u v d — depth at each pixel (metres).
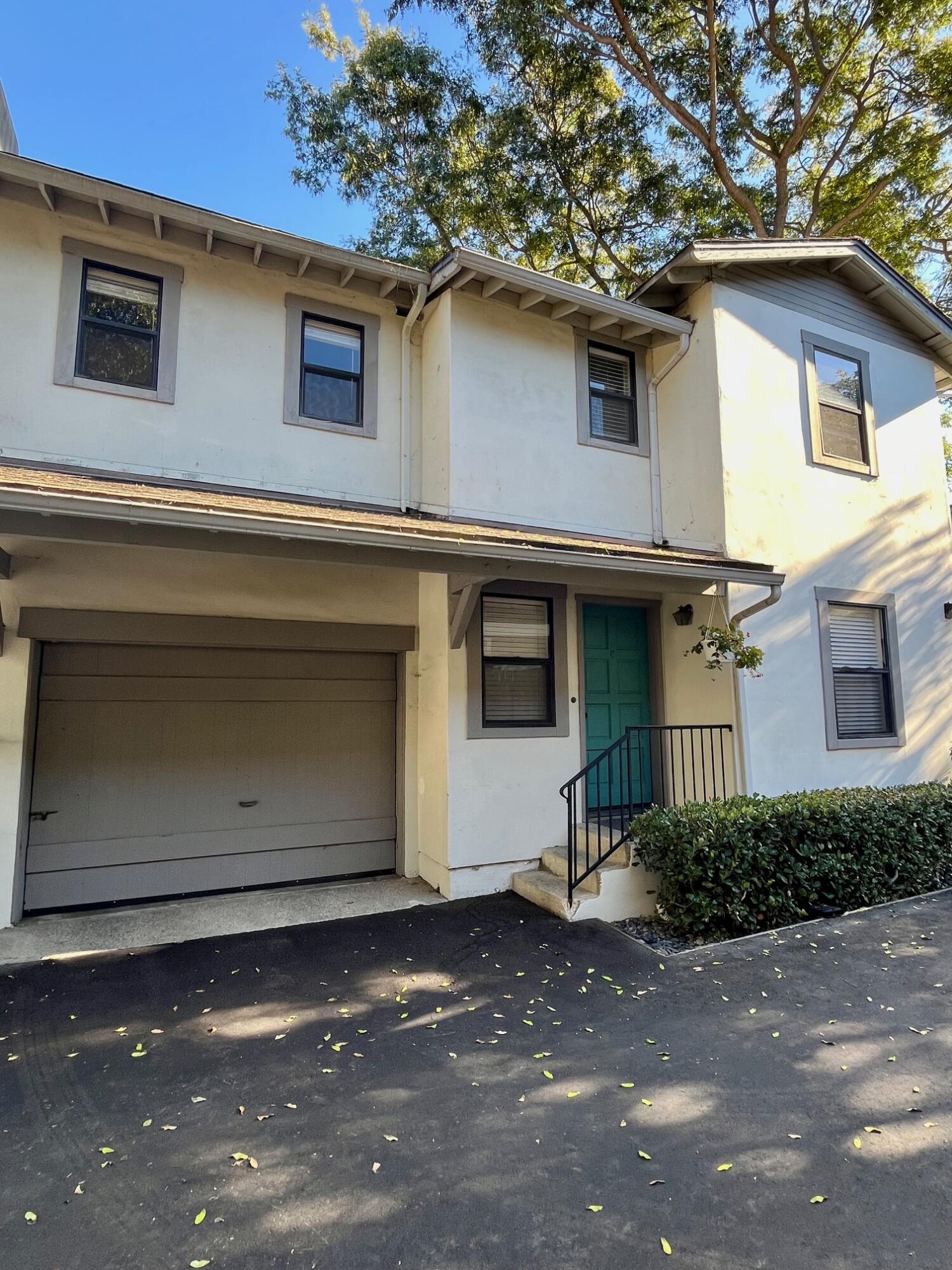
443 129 13.20
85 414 5.81
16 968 4.62
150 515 3.95
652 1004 4.12
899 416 8.84
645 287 7.67
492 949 5.01
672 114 12.89
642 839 5.66
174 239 6.16
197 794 6.16
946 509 9.10
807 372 8.06
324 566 6.61
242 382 6.45
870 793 6.80
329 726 6.75
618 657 7.64
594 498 7.48
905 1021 3.88
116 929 5.34
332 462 6.79
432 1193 2.51
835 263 8.35
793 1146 2.77
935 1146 2.77
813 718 7.47
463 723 6.35
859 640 8.13
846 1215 2.39
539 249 14.41
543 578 5.54
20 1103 3.09
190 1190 2.53
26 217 5.77
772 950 4.99
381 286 7.02
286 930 5.38
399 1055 3.52
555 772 6.83
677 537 7.71
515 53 12.38
